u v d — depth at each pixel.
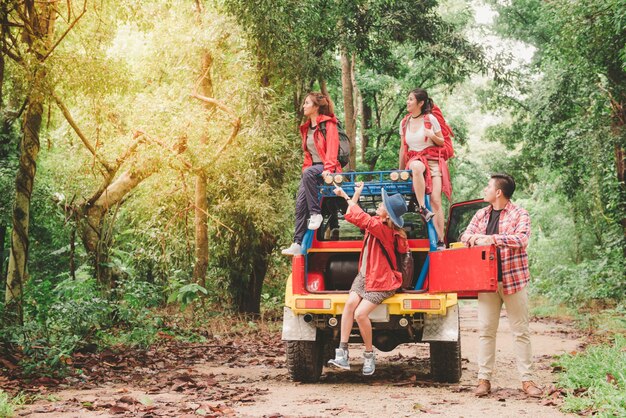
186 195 15.07
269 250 17.66
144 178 14.06
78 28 11.13
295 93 18.06
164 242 16.09
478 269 6.61
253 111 14.58
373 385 7.81
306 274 8.02
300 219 8.06
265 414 5.78
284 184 16.23
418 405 6.01
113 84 10.79
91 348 9.73
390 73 25.78
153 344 11.28
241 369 9.35
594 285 21.53
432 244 7.68
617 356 8.17
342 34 20.12
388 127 31.22
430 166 8.21
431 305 7.44
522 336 6.82
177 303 17.19
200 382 7.73
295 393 7.14
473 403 6.37
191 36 14.44
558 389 6.74
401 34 21.66
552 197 28.81
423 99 8.24
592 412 5.55
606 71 18.09
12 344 8.62
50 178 15.89
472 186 39.91
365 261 7.55
